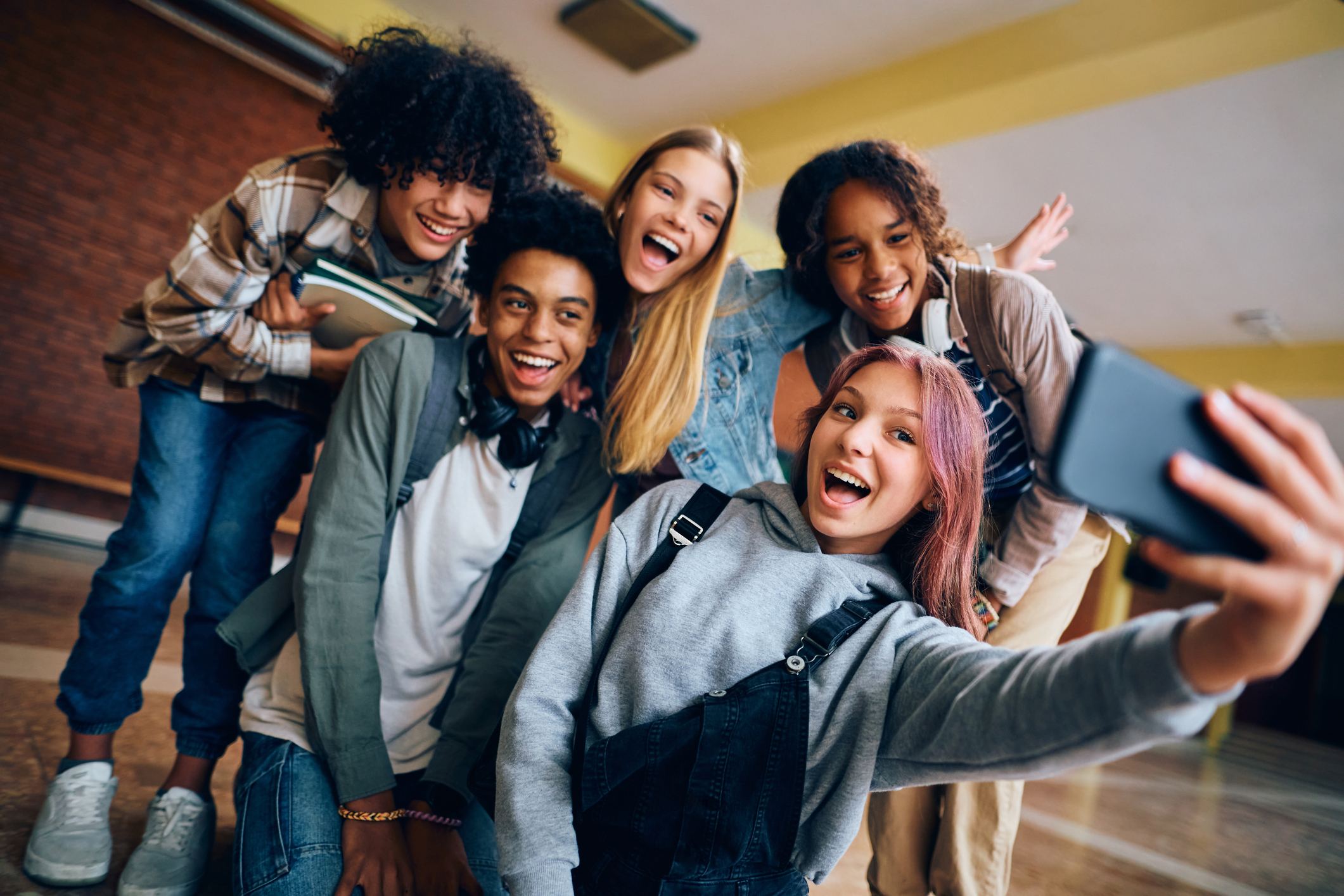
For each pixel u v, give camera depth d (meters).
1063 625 1.45
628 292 1.45
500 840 0.84
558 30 4.69
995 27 4.18
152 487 1.33
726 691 0.80
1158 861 2.58
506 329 1.22
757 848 0.79
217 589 1.35
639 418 1.35
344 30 4.64
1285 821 4.36
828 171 1.35
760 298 1.55
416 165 1.32
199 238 1.30
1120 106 4.09
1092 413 0.39
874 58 4.54
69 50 4.55
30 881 1.09
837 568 0.87
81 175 4.64
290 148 5.18
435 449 1.20
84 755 1.23
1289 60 3.52
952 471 0.85
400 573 1.19
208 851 1.21
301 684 1.15
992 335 1.29
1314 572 0.40
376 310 1.48
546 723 0.88
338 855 1.01
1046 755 0.59
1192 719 0.50
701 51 4.70
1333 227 4.84
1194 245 5.35
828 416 0.90
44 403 4.64
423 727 1.22
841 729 0.78
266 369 1.39
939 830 1.40
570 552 1.25
